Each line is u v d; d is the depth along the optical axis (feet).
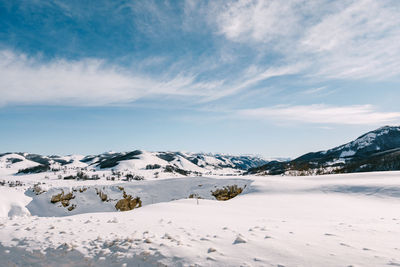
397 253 19.12
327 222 41.50
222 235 26.68
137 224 35.40
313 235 25.70
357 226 32.71
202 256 20.92
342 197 115.34
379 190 113.39
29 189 406.62
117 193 358.84
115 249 24.39
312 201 102.17
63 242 27.09
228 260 19.71
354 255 18.97
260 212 69.51
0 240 29.14
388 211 72.59
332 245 21.77
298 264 17.88
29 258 24.94
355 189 123.24
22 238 29.17
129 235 28.07
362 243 22.36
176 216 47.16
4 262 24.94
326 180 169.37
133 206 312.09
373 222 41.68
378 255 18.70
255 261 19.10
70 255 24.45
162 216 46.83
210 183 285.02
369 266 16.74
